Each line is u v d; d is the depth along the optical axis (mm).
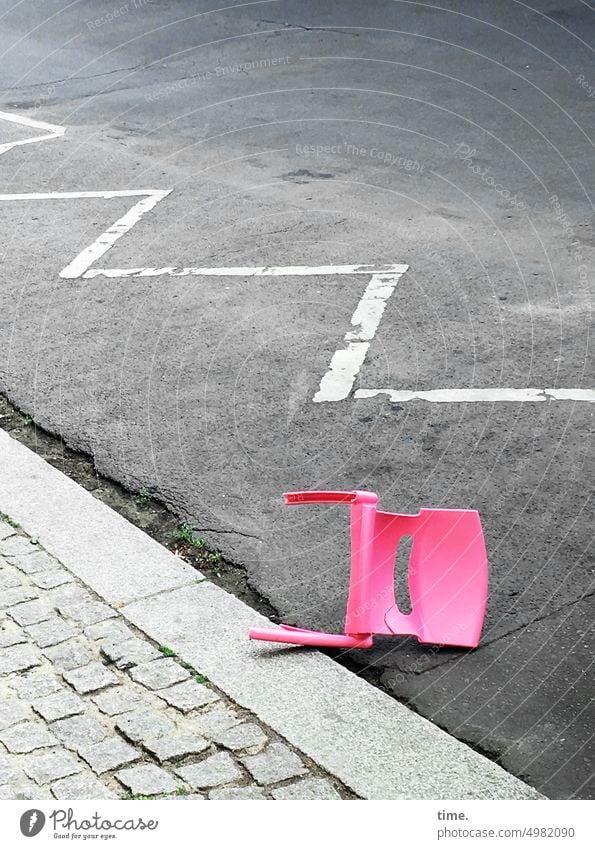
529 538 4531
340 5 15203
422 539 3973
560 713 3574
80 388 6098
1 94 12984
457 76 11797
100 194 9359
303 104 11328
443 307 6797
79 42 15008
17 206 9219
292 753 3377
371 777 3270
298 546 4570
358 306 6875
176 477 5160
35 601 4180
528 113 10461
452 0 14680
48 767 3338
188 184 9398
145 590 4227
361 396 5801
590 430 5344
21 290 7488
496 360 6105
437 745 3387
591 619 4020
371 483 5008
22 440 5621
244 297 7117
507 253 7531
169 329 6742
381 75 12078
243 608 4094
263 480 5094
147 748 3400
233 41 14219
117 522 4723
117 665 3797
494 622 4027
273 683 3682
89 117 11695
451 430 5414
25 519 4762
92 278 7609
